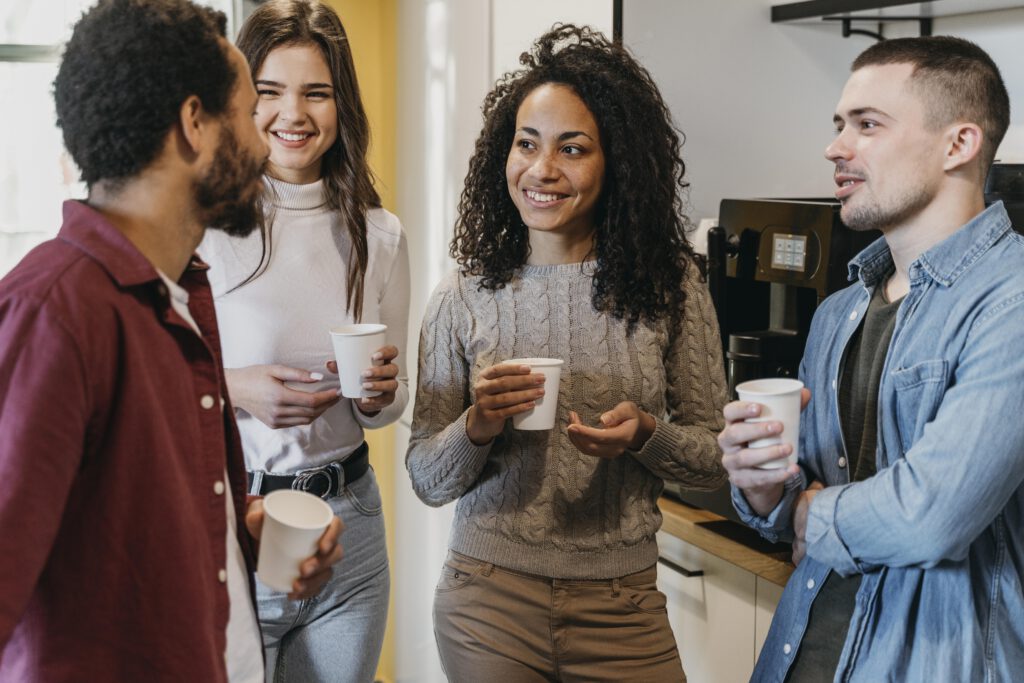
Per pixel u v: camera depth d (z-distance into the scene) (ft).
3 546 3.30
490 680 5.68
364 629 6.77
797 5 7.45
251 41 6.40
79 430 3.51
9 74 11.02
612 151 5.71
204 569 3.94
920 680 4.46
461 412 6.08
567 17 7.96
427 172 10.65
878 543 4.39
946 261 4.58
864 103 4.75
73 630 3.70
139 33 3.73
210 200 3.98
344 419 6.65
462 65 9.61
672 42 7.39
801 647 5.12
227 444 4.48
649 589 5.88
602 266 5.79
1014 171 6.15
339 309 6.64
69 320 3.52
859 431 5.07
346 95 6.59
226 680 4.14
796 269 6.64
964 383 4.31
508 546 5.72
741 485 4.59
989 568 4.46
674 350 5.96
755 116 7.69
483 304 6.00
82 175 3.92
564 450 5.71
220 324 6.50
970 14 7.43
